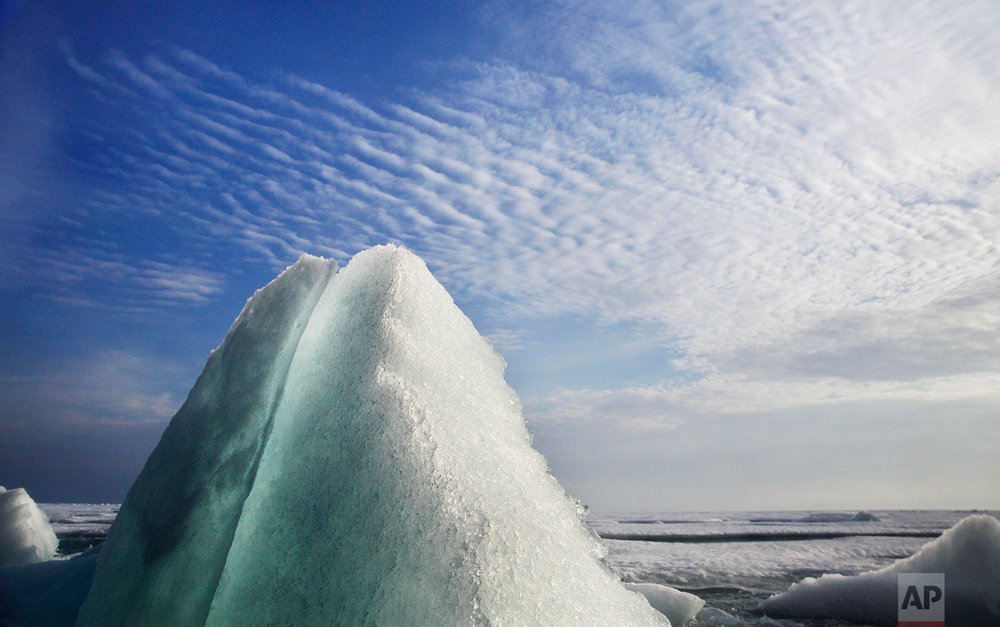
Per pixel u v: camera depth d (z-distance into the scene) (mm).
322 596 1715
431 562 1684
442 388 2119
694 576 7137
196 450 2303
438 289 2465
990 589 4609
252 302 2602
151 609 2006
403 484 1812
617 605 1872
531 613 1648
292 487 1945
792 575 7266
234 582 1896
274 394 2264
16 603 3047
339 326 2252
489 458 2000
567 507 2088
